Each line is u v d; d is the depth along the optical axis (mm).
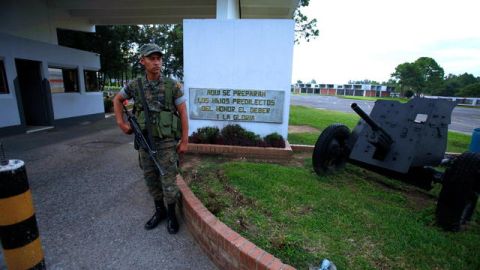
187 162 4379
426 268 2053
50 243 2496
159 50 2436
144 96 2502
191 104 5344
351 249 2229
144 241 2564
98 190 3656
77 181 3965
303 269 1978
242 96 5242
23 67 8453
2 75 7148
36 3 8406
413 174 3350
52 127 8750
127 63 18656
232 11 6418
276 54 5082
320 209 2867
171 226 2689
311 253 2148
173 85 2564
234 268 2072
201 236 2439
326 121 10219
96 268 2201
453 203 2570
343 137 4070
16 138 6922
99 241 2545
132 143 6484
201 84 5293
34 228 1718
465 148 6719
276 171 3908
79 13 9898
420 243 2330
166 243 2545
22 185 1624
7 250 1646
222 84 5254
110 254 2369
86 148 5941
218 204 2840
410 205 3211
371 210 2934
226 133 5117
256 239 2281
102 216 2984
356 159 3607
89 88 10852
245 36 5070
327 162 3994
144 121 2521
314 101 31234
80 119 10242
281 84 5164
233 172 3762
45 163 4801
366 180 3963
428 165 3338
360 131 3801
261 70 5152
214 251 2260
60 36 13562
